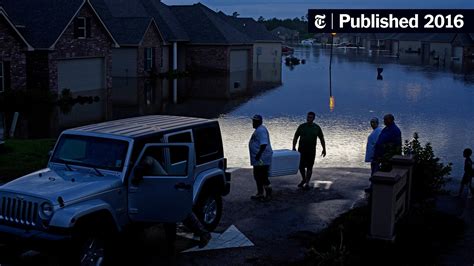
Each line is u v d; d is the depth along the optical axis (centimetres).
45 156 1591
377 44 15688
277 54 8275
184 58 6119
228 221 1073
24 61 3278
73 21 3669
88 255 749
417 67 7644
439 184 1205
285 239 968
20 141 1817
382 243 877
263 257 877
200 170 945
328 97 3825
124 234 838
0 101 2939
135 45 4997
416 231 934
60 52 3562
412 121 2723
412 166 1060
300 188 1361
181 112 2953
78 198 732
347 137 2241
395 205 916
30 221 724
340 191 1331
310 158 1331
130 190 808
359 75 5978
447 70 7025
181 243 941
